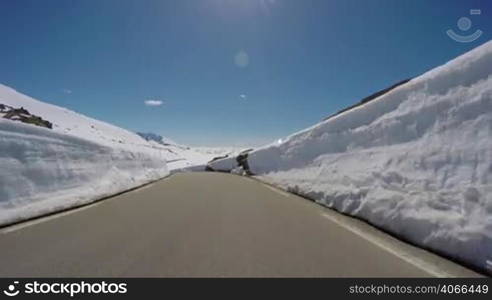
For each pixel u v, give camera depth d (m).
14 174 6.51
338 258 4.18
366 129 8.49
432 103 5.95
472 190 4.18
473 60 5.21
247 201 9.44
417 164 5.58
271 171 18.58
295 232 5.55
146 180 16.86
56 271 3.70
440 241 4.27
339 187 8.16
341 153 9.55
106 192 10.48
